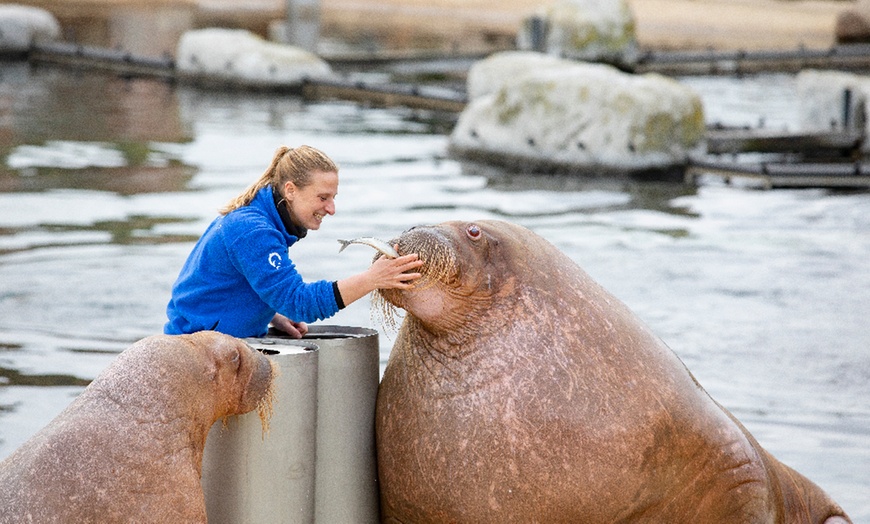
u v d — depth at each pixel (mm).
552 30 39281
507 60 30859
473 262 6016
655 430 5898
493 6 65812
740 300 13586
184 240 16172
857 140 26391
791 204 19906
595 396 5883
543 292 6121
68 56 39375
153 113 29422
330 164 6266
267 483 5852
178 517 5238
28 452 5164
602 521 5891
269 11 59562
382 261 5957
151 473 5211
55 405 9727
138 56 37969
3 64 38906
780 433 9500
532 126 23156
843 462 8867
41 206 18234
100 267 14602
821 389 10633
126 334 11930
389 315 6375
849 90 26828
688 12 61125
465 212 18297
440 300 5992
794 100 34812
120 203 18578
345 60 42344
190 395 5406
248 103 32094
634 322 6316
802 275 14859
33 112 28906
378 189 20203
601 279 14266
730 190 21297
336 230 16750
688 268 15039
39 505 5004
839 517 7395
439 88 34969
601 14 39344
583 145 22625
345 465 6289
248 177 21031
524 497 5840
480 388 5930
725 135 25641
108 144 24484
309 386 5957
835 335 12312
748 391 10531
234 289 6301
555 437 5801
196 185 20203
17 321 12266
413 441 6082
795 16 61219
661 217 18500
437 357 6117
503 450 5824
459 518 5973
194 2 60938
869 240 16984
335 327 6910
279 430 5852
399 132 27672
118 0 58812
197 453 5449
